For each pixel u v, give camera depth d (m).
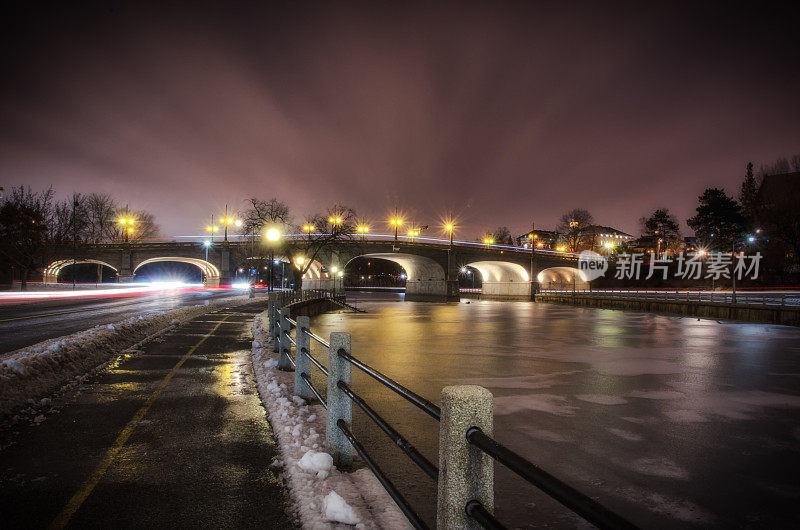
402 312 50.00
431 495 4.89
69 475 4.30
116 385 7.90
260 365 9.99
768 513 5.16
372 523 3.54
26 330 15.12
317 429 5.73
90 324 17.16
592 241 124.06
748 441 7.66
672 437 7.79
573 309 62.34
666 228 114.38
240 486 4.20
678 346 21.81
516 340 23.23
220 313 26.09
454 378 12.64
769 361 17.25
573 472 6.21
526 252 96.50
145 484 4.18
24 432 5.44
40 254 55.00
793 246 64.94
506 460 1.92
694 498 5.51
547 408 9.60
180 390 7.70
